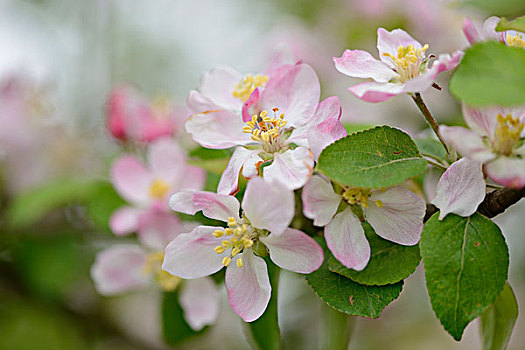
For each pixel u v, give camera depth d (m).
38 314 0.61
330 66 0.67
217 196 0.37
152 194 0.47
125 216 0.47
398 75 0.38
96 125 0.67
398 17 0.64
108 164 0.55
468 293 0.36
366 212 0.37
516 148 0.36
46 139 0.62
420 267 0.71
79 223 0.56
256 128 0.39
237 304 0.38
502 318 0.41
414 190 0.42
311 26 0.71
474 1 0.43
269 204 0.36
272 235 0.37
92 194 0.51
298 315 0.63
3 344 0.63
